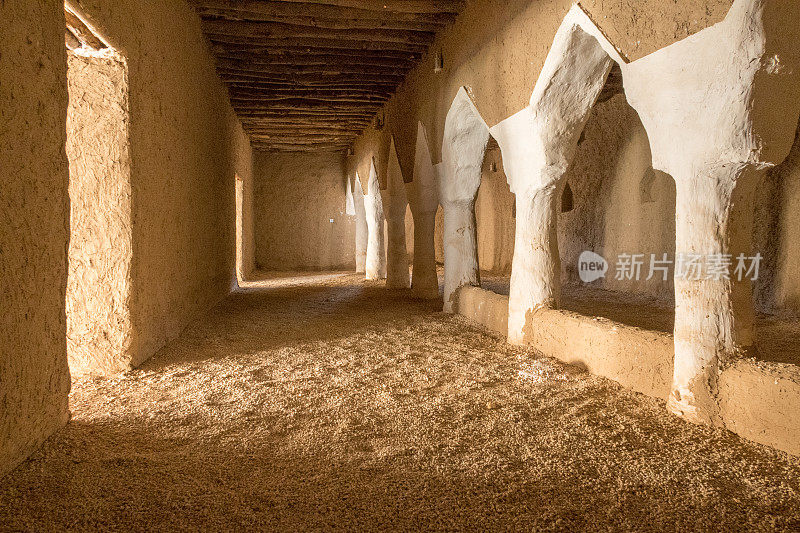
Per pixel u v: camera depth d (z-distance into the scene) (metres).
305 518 2.07
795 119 2.65
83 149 3.99
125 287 4.11
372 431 2.97
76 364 4.05
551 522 2.03
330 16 6.37
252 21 6.92
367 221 12.99
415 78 8.11
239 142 11.67
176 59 5.44
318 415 3.23
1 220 2.26
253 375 4.10
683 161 2.94
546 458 2.59
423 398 3.55
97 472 2.42
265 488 2.30
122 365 4.14
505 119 4.99
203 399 3.50
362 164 12.91
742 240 2.89
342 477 2.41
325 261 16.41
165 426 3.03
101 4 3.44
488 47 5.33
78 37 3.62
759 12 2.43
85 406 3.32
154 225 4.66
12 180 2.34
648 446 2.70
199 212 6.68
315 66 8.29
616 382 3.71
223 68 8.10
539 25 4.23
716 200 2.85
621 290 9.25
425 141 7.85
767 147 2.61
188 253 6.04
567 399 3.47
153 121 4.61
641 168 8.68
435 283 8.89
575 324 4.22
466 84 5.98
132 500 2.18
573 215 10.63
